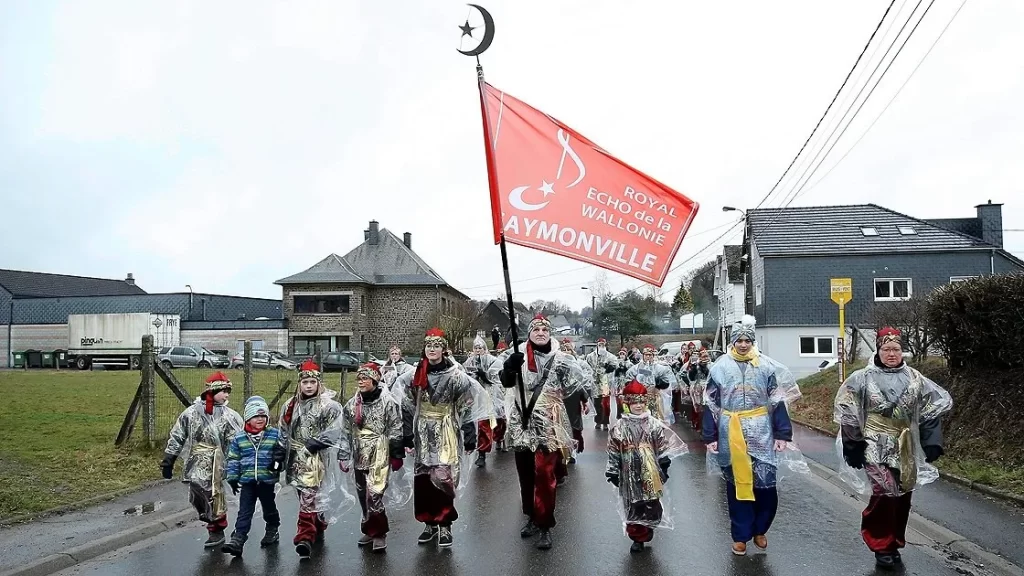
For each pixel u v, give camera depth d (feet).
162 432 43.39
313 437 22.35
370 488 22.24
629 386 22.21
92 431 44.83
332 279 169.17
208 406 23.26
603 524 25.25
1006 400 33.78
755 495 21.21
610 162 22.24
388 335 176.96
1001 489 27.27
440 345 22.77
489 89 22.41
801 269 103.81
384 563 21.06
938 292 40.27
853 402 20.35
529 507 23.75
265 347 167.53
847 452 20.49
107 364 155.84
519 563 20.79
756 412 21.18
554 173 22.17
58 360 175.63
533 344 23.29
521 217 22.04
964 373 38.32
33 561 20.72
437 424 22.85
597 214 22.18
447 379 22.86
